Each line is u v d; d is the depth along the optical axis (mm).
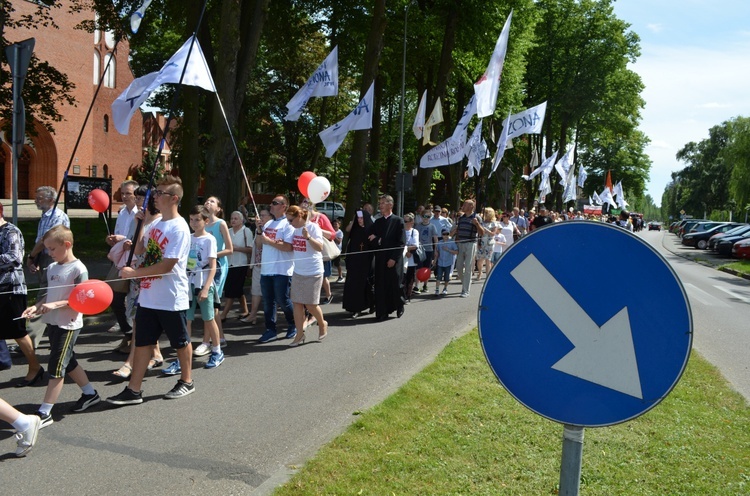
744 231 35656
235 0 13766
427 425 4766
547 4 44625
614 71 46406
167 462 4242
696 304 13961
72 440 4652
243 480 3965
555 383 2002
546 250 2016
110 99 48281
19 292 6043
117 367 6840
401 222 10305
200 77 8422
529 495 3635
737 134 59938
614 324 1938
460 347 7594
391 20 23922
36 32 40062
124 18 18484
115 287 7121
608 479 3900
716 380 6488
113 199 49344
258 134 38688
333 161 40469
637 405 1916
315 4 21797
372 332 9125
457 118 32656
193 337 8555
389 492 3619
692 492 3752
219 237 7871
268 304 8461
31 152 42156
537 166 34469
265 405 5508
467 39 24703
